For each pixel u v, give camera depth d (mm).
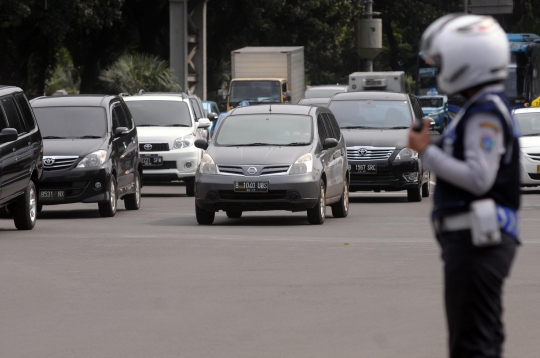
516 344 19141
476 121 11602
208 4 150625
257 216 48125
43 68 139875
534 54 125125
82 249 33750
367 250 33406
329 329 20500
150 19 139250
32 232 39812
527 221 44281
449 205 11992
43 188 46812
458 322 12086
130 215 49031
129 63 120500
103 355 18344
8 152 38125
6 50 127188
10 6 108500
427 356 18125
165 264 29969
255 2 149500
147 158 62219
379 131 56594
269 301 23703
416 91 151500
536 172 59969
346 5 161375
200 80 130875
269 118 45188
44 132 49031
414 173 55500
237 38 163500
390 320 21375
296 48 123250
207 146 44844
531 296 24172
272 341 19406
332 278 27156
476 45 11703
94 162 47094
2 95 39562
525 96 123438
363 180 55281
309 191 41875
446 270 12109
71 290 25422
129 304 23438
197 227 41969
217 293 24828
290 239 36875
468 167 11500
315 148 43406
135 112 64500
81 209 53438
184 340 19547
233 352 18469
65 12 114812
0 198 37281
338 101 59250
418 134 11875
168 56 145625
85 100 51031
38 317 22000
